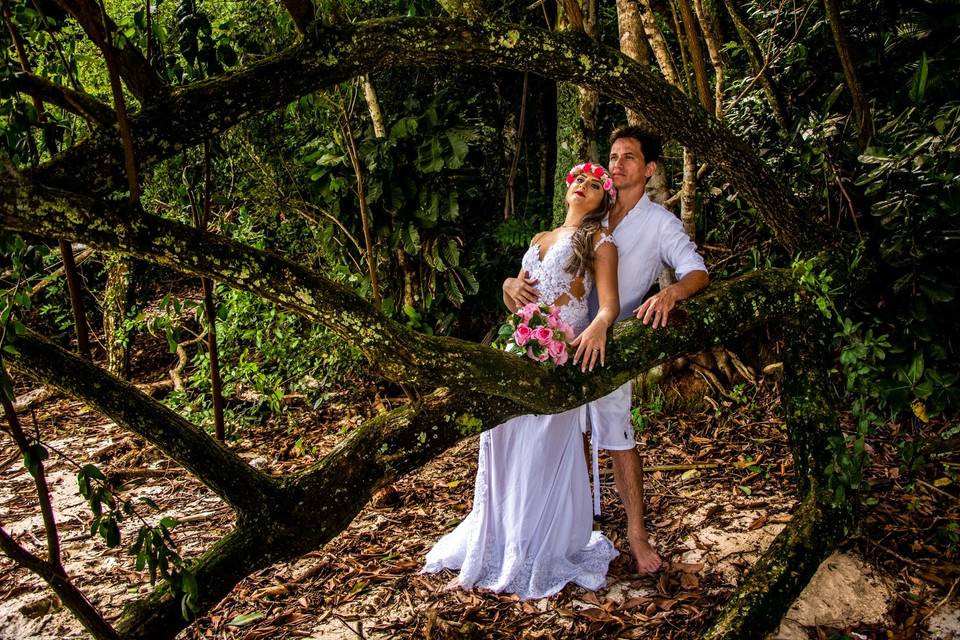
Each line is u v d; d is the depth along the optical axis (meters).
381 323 2.19
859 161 3.35
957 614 2.51
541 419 2.76
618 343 2.59
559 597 2.77
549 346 2.42
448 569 3.00
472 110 5.64
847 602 2.64
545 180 5.86
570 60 2.59
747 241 4.69
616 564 2.99
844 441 2.83
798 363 3.04
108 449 4.64
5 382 1.84
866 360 3.38
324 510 2.35
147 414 2.22
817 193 3.79
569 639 2.53
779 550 2.65
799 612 2.60
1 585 3.14
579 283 2.79
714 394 4.37
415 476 3.97
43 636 2.78
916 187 3.18
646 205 2.95
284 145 5.12
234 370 4.87
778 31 4.34
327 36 2.30
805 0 4.21
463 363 2.31
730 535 3.11
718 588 2.75
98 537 3.54
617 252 2.72
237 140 4.92
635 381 4.50
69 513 3.82
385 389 5.20
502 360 2.40
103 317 6.27
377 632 2.64
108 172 2.11
